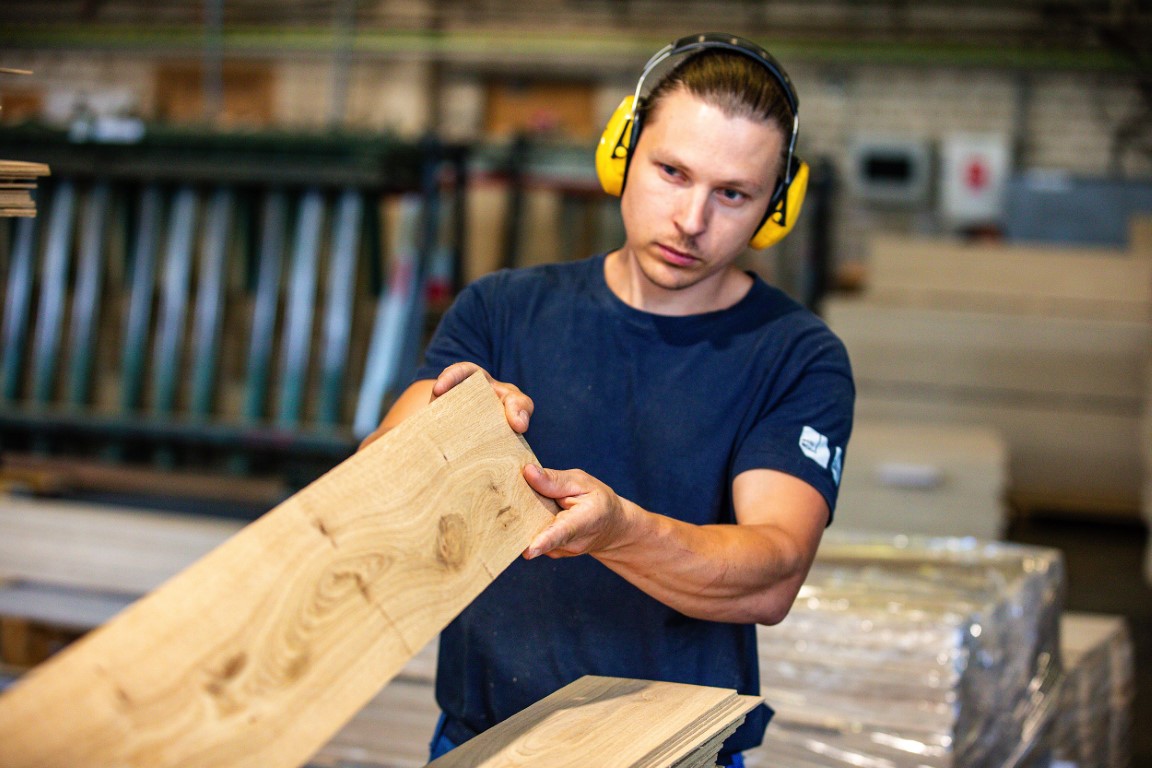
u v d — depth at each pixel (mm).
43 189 5566
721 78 1384
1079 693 2594
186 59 9984
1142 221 6691
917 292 6492
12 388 5613
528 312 1586
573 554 1228
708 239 1419
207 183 5391
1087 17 8875
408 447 1117
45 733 842
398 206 7727
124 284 5621
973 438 5082
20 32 9836
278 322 5453
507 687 1530
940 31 9188
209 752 910
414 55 9633
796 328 1540
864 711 2045
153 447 5680
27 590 2986
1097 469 6055
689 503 1506
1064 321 6023
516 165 6711
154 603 922
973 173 9180
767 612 1370
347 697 1006
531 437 1538
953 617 2047
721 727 1321
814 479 1442
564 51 9492
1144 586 5309
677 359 1530
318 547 1018
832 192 8328
